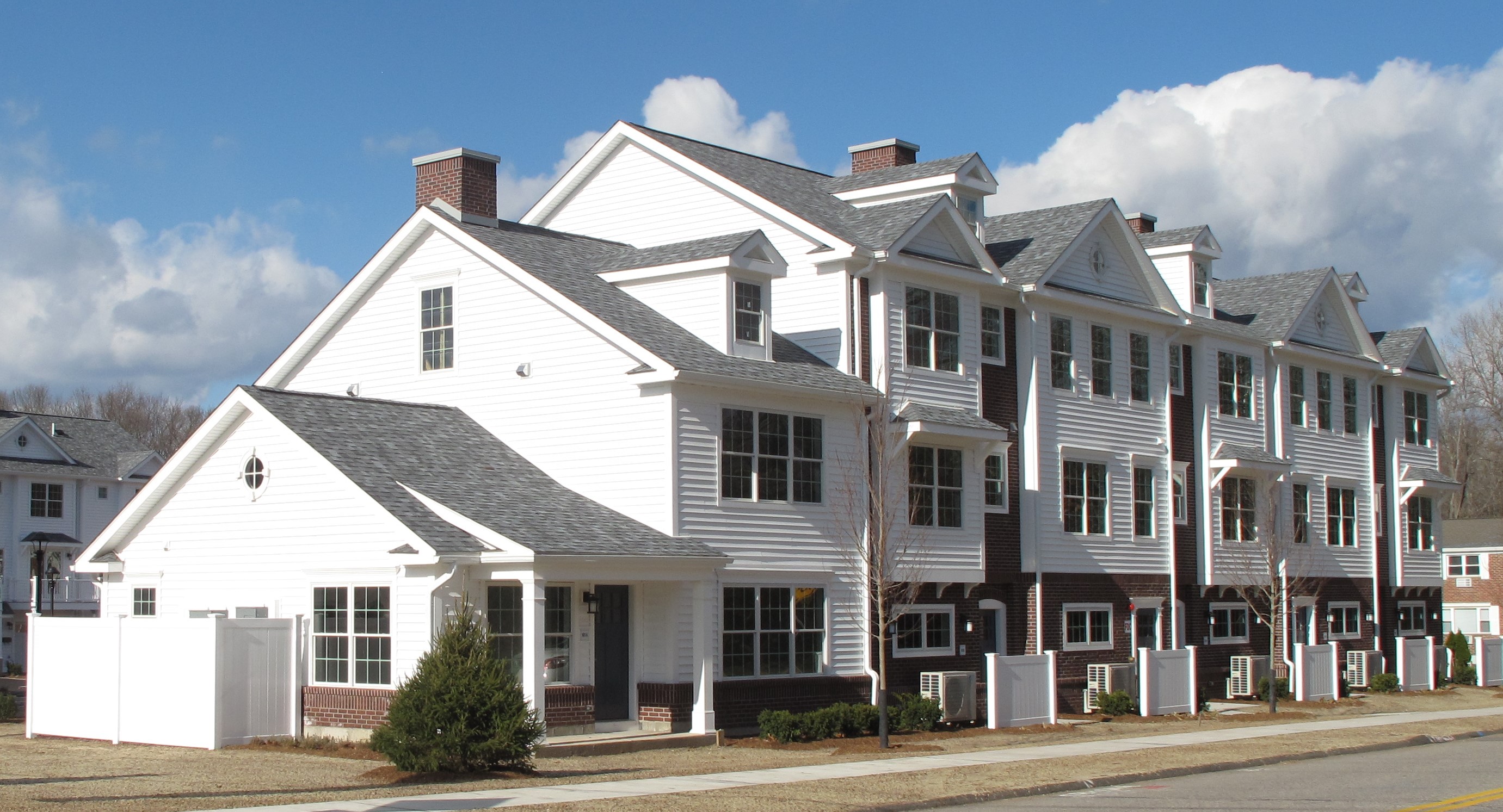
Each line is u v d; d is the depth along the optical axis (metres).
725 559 25.95
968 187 34.50
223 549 26.83
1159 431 38.03
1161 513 37.97
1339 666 40.81
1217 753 24.28
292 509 25.77
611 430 27.14
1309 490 44.47
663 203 33.53
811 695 28.06
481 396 29.25
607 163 34.69
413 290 30.64
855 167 38.56
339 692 24.59
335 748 23.48
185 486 27.58
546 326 28.34
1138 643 37.16
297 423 25.97
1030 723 29.91
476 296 29.55
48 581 60.94
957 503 31.73
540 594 23.17
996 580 32.81
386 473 25.44
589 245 32.44
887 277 30.50
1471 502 92.88
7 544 61.00
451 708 20.17
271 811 16.62
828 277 30.20
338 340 31.84
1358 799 18.67
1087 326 35.84
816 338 30.30
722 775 20.61
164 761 22.12
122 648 25.39
